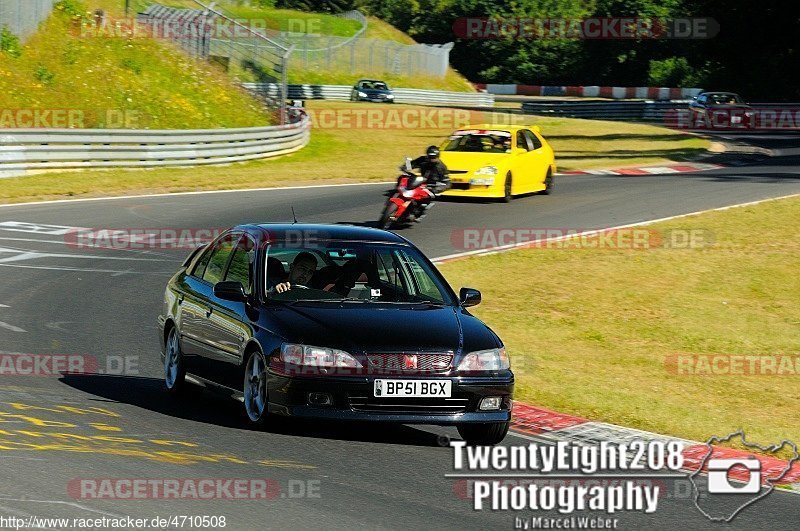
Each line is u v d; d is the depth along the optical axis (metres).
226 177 65.06
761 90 162.75
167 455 17.05
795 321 37.25
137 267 39.09
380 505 15.12
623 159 81.88
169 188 59.62
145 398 22.09
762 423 24.33
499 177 55.00
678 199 58.47
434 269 21.67
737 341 34.66
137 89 84.62
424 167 50.22
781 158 84.81
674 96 173.00
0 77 74.44
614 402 23.88
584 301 37.66
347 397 18.17
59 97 77.25
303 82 151.50
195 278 22.78
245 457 17.33
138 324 30.27
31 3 81.69
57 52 83.12
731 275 42.16
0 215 48.53
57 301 32.56
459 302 21.19
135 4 103.44
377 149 87.62
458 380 18.45
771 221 51.44
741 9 158.50
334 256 21.27
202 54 99.88
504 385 18.86
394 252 21.56
